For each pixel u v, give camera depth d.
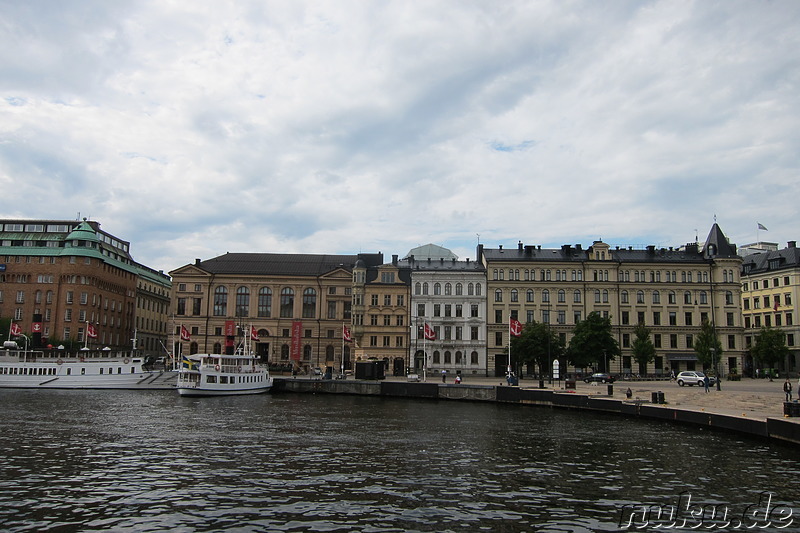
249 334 114.31
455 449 42.56
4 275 132.12
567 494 30.28
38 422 53.47
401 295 122.88
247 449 41.50
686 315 119.81
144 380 95.50
